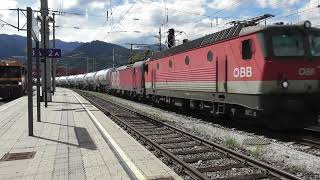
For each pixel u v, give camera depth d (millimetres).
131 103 36250
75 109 25766
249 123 17750
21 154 10836
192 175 8945
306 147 12664
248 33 15367
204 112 21953
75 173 8758
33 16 14969
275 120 15062
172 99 25969
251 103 15383
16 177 8484
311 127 15477
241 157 10406
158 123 19078
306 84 14656
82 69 127750
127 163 9602
